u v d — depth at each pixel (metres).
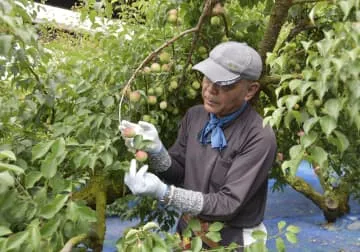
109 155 1.76
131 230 1.40
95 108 2.10
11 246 1.26
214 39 2.33
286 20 2.44
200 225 1.70
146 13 2.50
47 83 2.04
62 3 4.72
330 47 1.41
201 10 2.23
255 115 1.88
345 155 2.92
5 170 1.25
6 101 1.95
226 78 1.73
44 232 1.40
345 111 1.50
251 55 1.77
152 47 2.28
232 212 1.71
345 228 4.53
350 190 4.73
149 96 2.16
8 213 1.45
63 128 1.97
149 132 1.88
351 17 1.63
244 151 1.81
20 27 1.61
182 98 2.35
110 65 2.23
